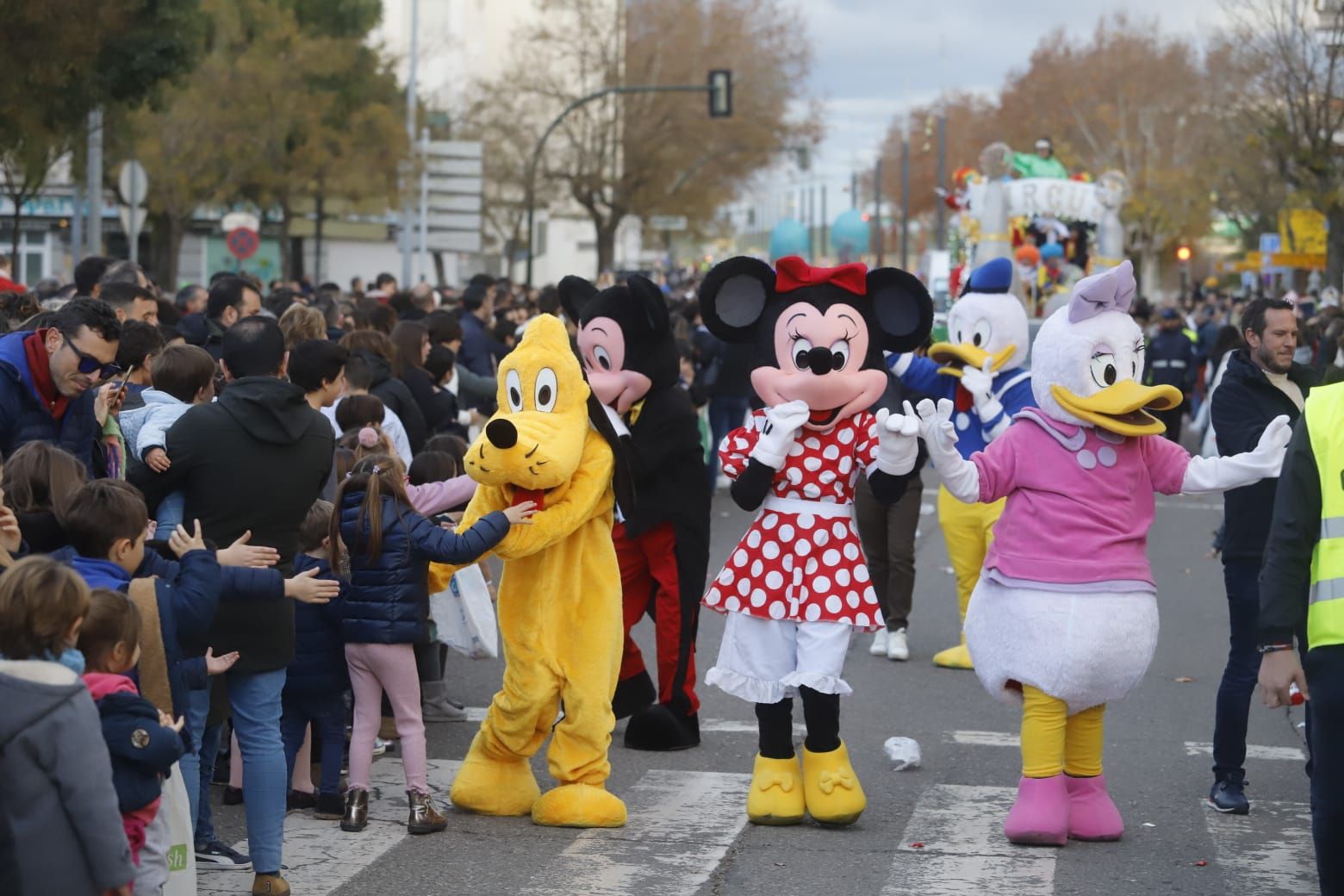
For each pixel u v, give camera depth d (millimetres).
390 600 7379
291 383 6961
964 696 10539
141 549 5750
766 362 7773
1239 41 35562
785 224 26875
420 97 56969
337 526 7402
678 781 8430
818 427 7664
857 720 9828
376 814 7789
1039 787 7270
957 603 14117
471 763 7832
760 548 7609
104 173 38312
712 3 58656
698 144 57438
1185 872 6953
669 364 8797
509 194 55656
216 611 6383
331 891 6633
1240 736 7848
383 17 58750
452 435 9844
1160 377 25234
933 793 8219
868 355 7766
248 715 6512
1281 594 5684
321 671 7594
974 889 6715
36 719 4281
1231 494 7699
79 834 4320
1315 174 32312
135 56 20922
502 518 7281
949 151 106562
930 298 7793
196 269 62062
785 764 7676
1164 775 8602
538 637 7516
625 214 57250
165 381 8016
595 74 56188
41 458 6109
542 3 55656
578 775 7602
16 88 17844
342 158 44938
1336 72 32344
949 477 7184
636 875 6871
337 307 14539
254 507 6746
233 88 41125
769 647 7582
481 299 16219
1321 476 5629
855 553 7637
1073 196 32125
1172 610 13883
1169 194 72812
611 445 7645
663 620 9000
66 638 4613
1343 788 5371
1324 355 12445
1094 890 6711
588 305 8750
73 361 7355
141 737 4879
